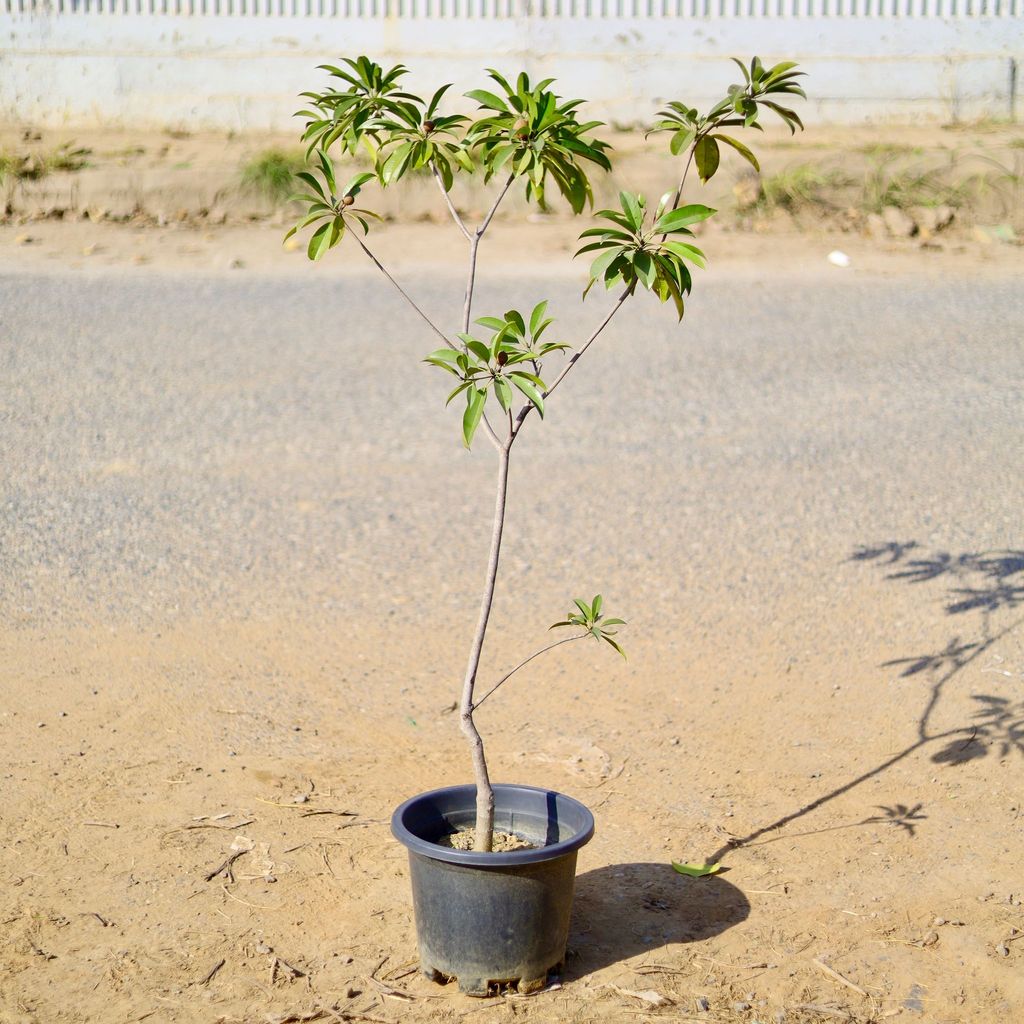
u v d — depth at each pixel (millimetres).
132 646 3820
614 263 2502
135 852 2994
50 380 5918
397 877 2955
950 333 6609
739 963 2734
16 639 3832
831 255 8133
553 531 4480
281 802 3188
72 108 11367
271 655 3801
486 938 2604
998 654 3754
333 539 4426
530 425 5484
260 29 11156
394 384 5949
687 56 11086
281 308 7133
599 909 2877
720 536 4418
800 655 3812
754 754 3418
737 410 5590
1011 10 10914
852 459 5012
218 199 9289
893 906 2896
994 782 3301
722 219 9016
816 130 10898
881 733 3494
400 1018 2574
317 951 2736
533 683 3699
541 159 2631
